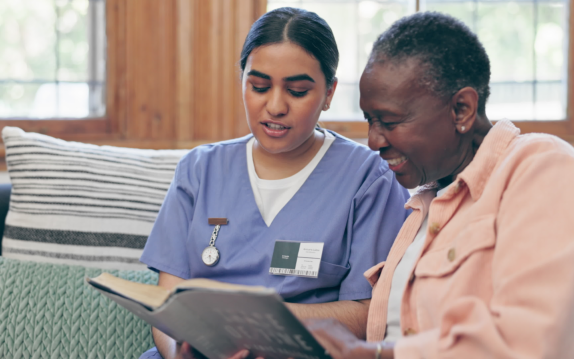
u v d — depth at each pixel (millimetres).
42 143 1587
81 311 1369
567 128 2254
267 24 1208
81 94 2223
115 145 2137
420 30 913
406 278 1029
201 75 2150
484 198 868
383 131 949
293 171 1322
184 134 2160
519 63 2283
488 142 921
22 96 2186
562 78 2279
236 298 739
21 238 1530
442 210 958
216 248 1255
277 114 1190
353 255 1243
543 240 758
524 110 2293
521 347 717
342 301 1213
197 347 951
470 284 838
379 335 1065
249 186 1312
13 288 1392
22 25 2176
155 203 1586
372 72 931
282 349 855
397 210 1284
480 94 933
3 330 1347
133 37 2148
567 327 722
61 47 2203
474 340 740
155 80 2156
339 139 1383
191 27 2135
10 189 1670
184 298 787
